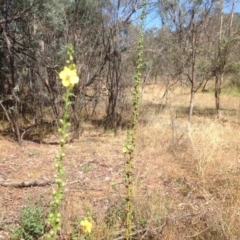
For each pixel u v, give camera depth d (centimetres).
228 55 1223
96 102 1050
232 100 1653
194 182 557
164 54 1237
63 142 200
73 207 434
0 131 844
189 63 1206
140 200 445
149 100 1411
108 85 957
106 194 504
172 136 745
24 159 664
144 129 834
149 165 631
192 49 1116
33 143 778
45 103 980
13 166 620
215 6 1102
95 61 929
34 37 862
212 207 441
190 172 601
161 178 578
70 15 838
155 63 1238
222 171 581
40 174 586
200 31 1160
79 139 831
